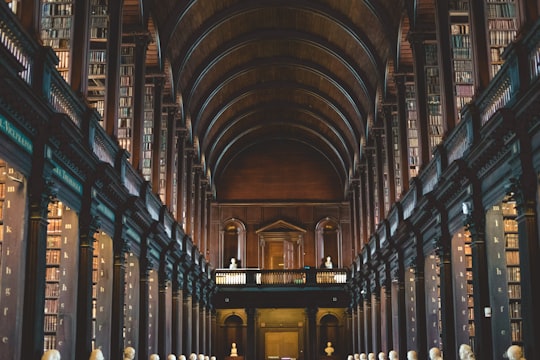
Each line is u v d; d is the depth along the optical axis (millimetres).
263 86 30703
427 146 17703
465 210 13156
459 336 15312
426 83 18078
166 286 21125
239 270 33688
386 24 21062
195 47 23734
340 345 34469
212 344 32812
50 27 13523
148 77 20734
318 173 37344
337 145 35188
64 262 12758
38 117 9852
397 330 21984
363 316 29406
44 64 10055
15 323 9891
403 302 19922
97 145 13375
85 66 12953
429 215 16297
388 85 22953
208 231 34812
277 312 35062
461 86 15664
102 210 13906
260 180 37250
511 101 10242
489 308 12641
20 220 10086
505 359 12766
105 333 14617
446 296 15039
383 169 25234
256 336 34656
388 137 23094
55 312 13570
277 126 36531
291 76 30438
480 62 12875
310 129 35188
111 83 15094
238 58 27891
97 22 16672
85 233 12703
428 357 17188
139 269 17578
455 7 16281
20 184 10148
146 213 17047
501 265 13094
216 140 32906
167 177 22844
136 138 17812
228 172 37375
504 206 13984
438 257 16688
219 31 24844
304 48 27547
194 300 27391
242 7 23453
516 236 13930
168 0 20156
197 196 30219
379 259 23781
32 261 9992
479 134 12289
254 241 36562
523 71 10000
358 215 31922
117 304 14766
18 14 10078
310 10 23781
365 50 23797
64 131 10492
